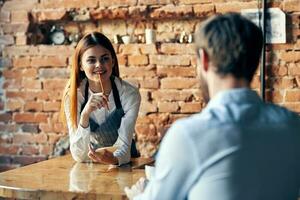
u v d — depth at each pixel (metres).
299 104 3.66
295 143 1.31
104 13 3.95
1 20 4.13
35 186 2.18
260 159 1.25
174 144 1.27
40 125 4.10
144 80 3.87
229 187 1.23
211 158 1.24
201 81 1.37
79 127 2.68
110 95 2.76
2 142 4.16
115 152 2.64
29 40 4.11
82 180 2.30
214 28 1.30
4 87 4.14
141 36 3.95
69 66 4.01
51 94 4.06
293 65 3.65
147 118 3.89
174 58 3.81
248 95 1.31
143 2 3.87
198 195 1.25
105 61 2.71
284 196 1.30
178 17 3.85
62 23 4.10
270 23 3.65
